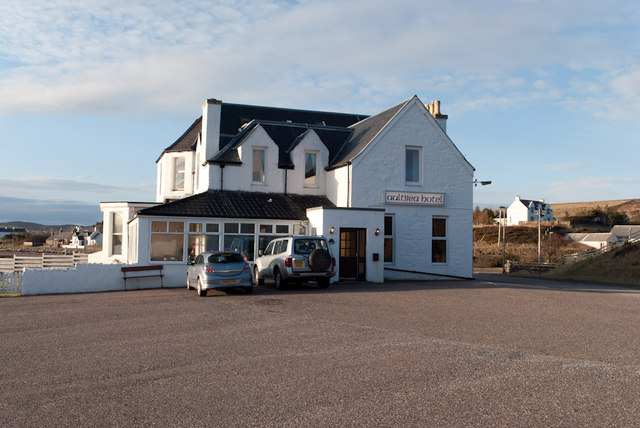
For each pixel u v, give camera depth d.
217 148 26.86
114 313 13.34
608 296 18.30
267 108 34.31
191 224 22.78
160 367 7.80
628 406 6.08
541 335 10.40
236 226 23.47
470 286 21.47
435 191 26.22
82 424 5.51
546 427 5.43
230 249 23.28
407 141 25.78
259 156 26.61
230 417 5.70
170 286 21.84
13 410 5.95
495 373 7.43
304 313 13.09
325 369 7.61
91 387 6.82
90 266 20.25
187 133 32.91
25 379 7.23
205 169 26.30
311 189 27.16
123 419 5.65
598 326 11.55
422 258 25.77
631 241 37.09
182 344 9.39
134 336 10.20
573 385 6.88
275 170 26.50
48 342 9.73
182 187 31.16
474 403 6.13
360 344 9.34
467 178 26.89
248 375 7.31
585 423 5.55
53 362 8.17
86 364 8.03
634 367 7.87
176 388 6.73
